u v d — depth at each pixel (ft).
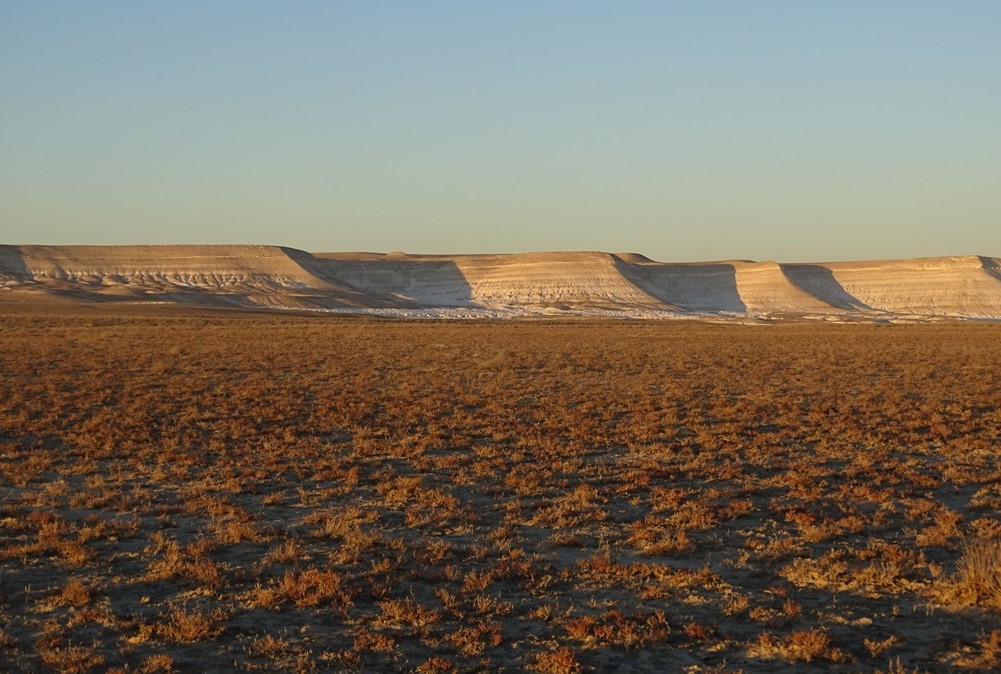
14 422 78.59
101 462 63.21
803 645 29.25
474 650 29.32
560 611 33.24
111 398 99.55
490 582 36.29
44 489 54.34
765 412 91.15
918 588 35.24
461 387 114.73
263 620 32.24
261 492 54.39
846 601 34.17
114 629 31.27
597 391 110.22
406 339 230.48
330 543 42.55
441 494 51.88
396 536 43.98
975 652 29.01
